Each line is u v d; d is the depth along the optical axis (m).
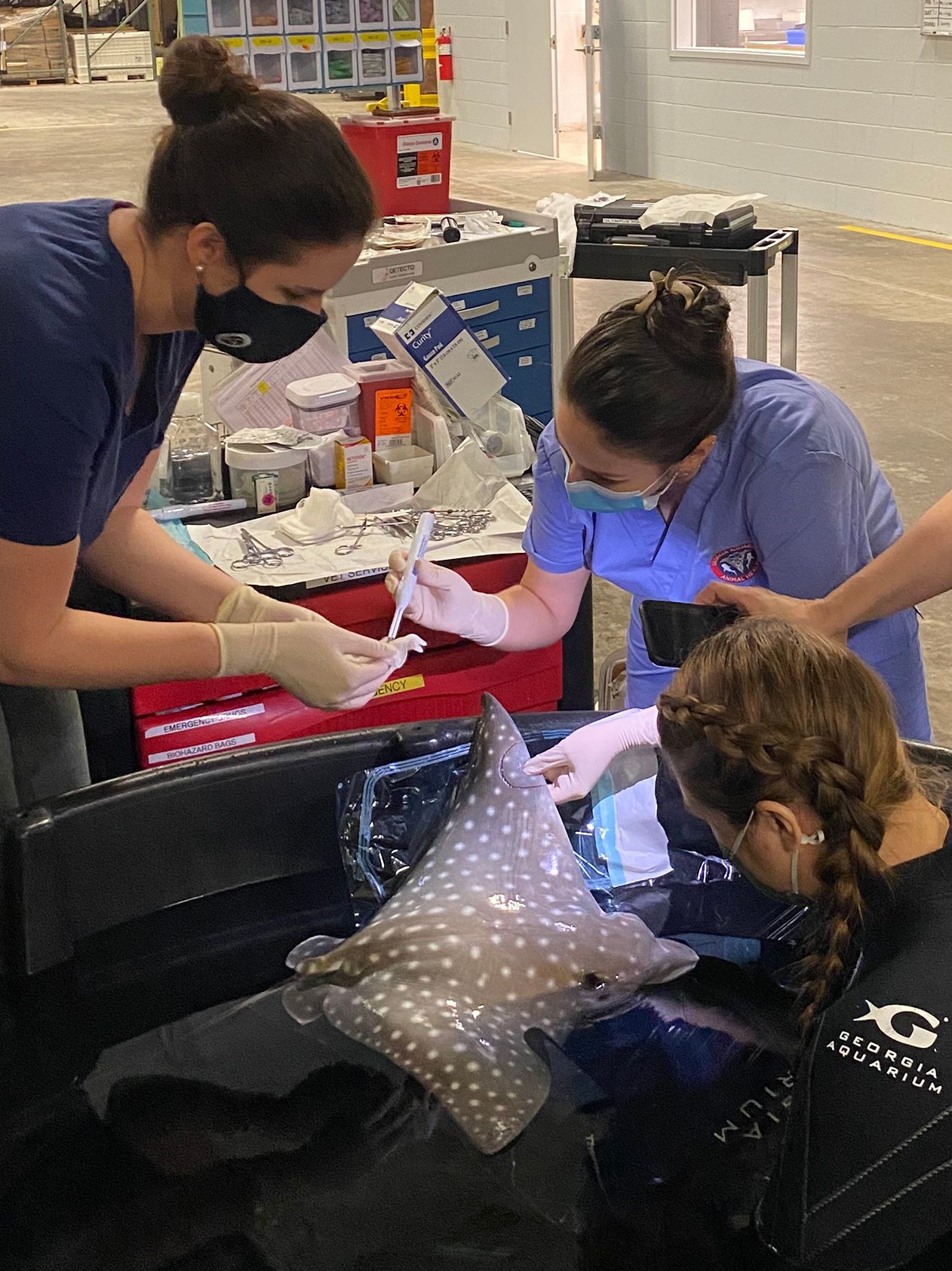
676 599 1.80
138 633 1.50
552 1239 1.13
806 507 1.58
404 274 2.95
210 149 1.20
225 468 2.37
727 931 1.51
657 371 1.40
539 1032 1.35
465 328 2.39
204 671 1.55
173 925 1.59
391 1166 1.21
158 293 1.32
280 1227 1.16
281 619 1.77
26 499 1.28
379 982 1.42
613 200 3.94
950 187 7.31
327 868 1.69
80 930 1.56
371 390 2.36
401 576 1.90
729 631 1.20
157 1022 1.42
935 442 4.46
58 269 1.26
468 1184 1.19
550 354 3.32
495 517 2.29
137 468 1.55
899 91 7.40
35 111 14.32
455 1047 1.33
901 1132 0.97
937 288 6.39
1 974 1.52
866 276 6.65
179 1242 1.15
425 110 3.54
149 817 1.58
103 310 1.27
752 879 1.21
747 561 1.68
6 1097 1.33
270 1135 1.25
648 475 1.51
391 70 3.55
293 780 1.66
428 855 1.59
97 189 9.29
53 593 1.36
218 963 1.52
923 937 1.04
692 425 1.44
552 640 2.01
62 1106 1.31
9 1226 1.18
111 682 1.48
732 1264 1.08
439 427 2.39
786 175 8.37
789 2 8.62
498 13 10.62
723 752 1.12
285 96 1.23
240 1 3.32
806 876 1.15
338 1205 1.18
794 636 1.17
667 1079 1.29
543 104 10.43
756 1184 1.17
